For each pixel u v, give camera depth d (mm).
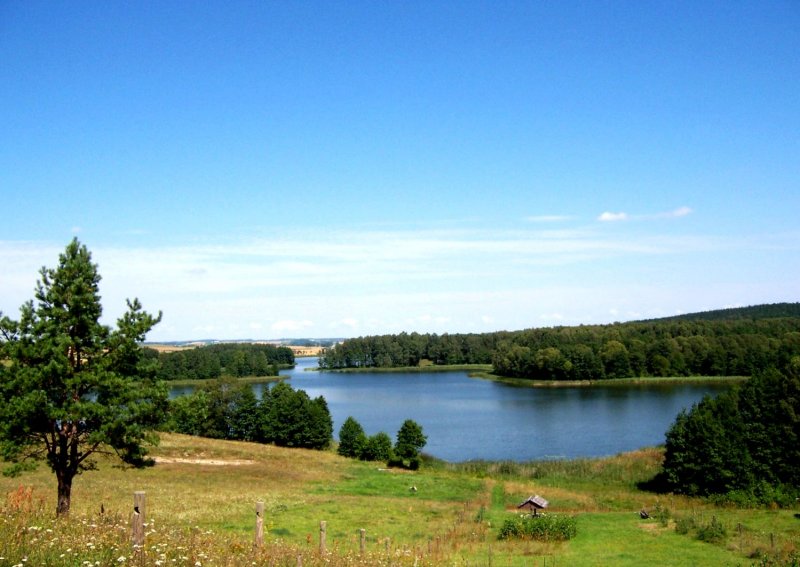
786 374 55094
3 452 22562
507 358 182750
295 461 71062
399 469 69000
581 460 66438
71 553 11227
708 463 50750
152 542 12703
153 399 25172
